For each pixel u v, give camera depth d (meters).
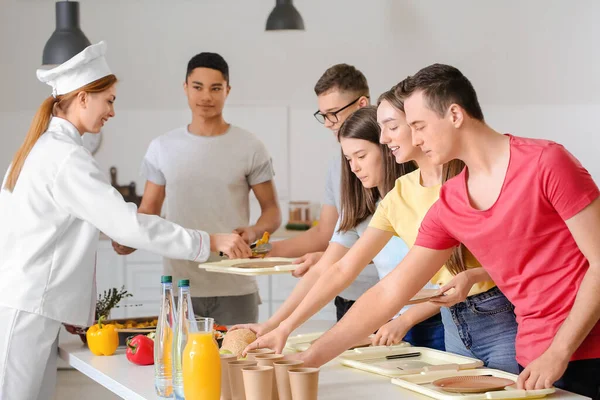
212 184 3.57
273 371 1.62
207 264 2.74
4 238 2.52
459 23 5.46
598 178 5.46
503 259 1.78
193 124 3.66
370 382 1.88
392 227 2.20
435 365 1.96
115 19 5.56
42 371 2.51
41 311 2.47
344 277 2.16
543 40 5.39
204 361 1.68
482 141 1.75
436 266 1.92
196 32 5.60
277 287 5.13
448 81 1.73
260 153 3.67
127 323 2.61
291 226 5.49
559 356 1.65
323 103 2.96
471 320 2.08
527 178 1.69
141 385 2.02
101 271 5.13
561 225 1.71
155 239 2.59
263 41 5.61
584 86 5.41
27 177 2.52
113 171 5.67
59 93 2.68
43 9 5.56
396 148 2.14
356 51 5.57
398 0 5.49
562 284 1.75
